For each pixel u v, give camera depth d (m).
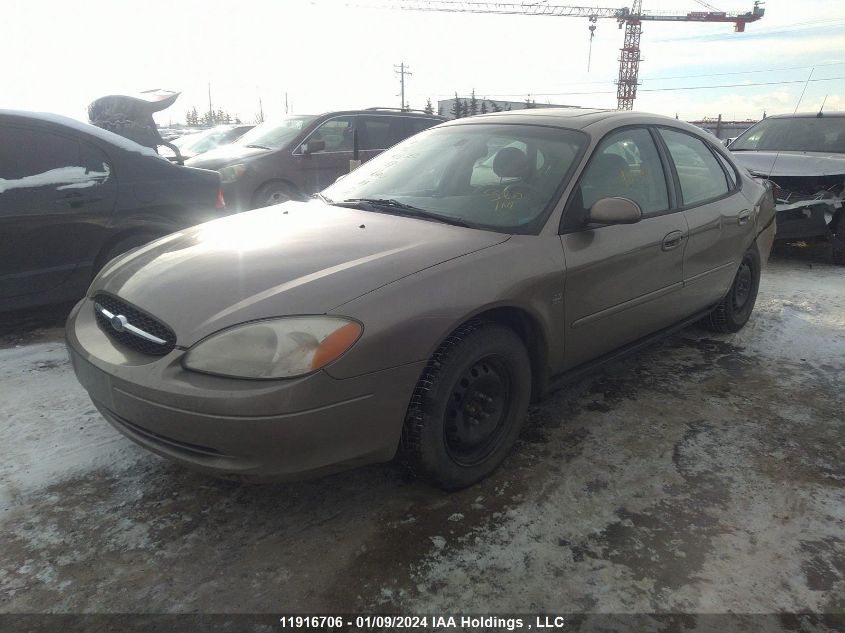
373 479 2.59
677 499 2.46
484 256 2.42
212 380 1.97
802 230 6.25
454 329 2.25
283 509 2.38
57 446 2.75
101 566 2.06
